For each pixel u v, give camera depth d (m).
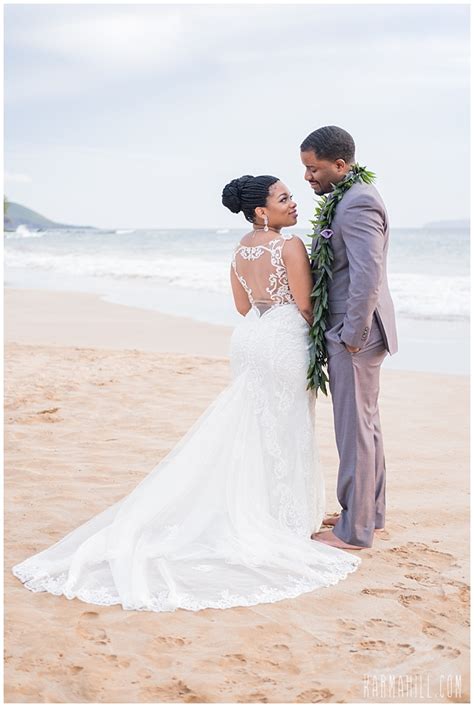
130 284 24.14
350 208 4.34
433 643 3.42
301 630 3.52
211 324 14.39
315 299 4.62
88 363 10.09
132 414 7.45
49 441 6.52
